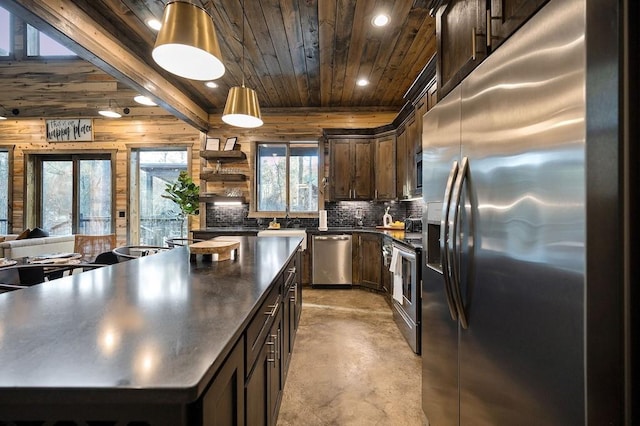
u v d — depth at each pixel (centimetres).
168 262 184
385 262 391
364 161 500
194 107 477
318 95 476
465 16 137
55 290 120
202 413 63
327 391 206
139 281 136
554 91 79
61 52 543
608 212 70
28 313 93
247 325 100
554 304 79
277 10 269
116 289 122
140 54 329
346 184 502
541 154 83
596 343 70
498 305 102
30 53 534
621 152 69
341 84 433
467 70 133
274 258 198
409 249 275
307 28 296
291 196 546
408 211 502
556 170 78
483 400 112
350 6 263
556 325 79
